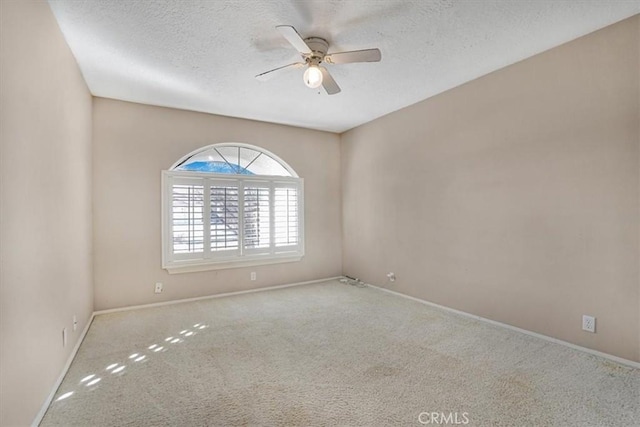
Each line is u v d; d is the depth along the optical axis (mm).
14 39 1560
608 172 2441
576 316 2623
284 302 4086
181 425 1745
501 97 3133
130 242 3861
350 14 2262
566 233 2676
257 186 4684
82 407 1908
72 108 2686
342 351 2660
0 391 1368
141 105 3959
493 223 3225
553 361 2432
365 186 4945
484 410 1850
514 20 2346
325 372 2312
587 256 2557
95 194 3676
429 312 3650
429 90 3658
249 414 1836
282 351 2668
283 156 4961
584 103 2561
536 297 2885
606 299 2457
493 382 2148
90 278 3455
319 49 2539
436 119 3799
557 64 2719
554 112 2744
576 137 2609
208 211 4301
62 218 2328
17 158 1571
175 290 4117
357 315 3570
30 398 1681
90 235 3498
